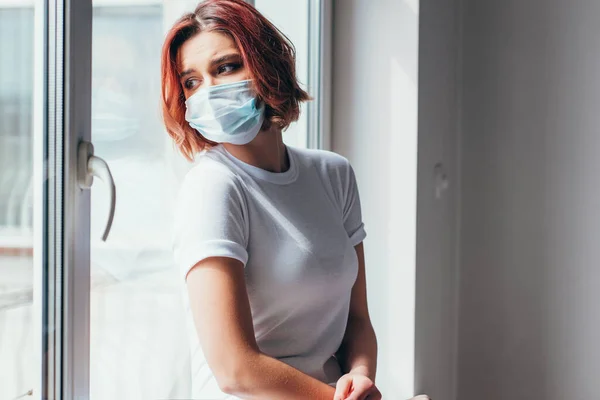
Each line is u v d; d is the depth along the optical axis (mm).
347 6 2045
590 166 2461
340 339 1378
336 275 1305
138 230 1358
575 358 2514
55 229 1144
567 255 2504
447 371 2531
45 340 1133
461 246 2625
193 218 1164
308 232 1288
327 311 1316
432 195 2203
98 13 1226
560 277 2516
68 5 1125
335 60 2064
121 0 1287
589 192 2467
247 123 1245
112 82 1271
